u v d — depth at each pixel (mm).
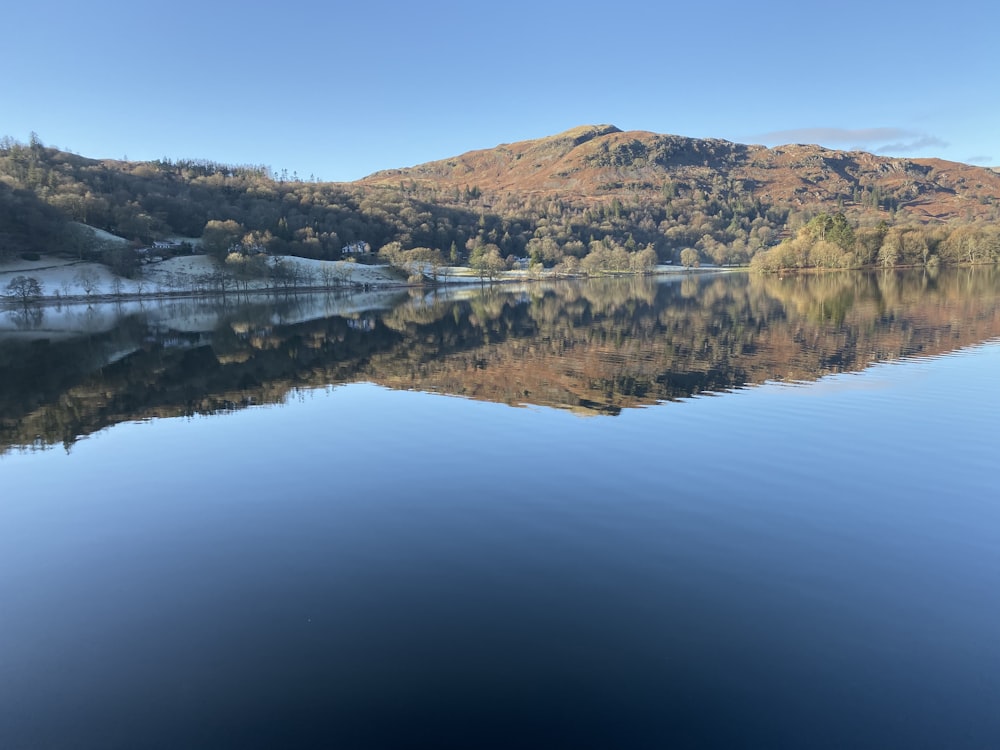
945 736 8789
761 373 34469
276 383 37875
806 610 11742
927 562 13500
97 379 40375
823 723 9047
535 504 17000
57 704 9773
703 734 8898
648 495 17406
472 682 10023
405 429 25312
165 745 8922
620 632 11188
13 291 113250
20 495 19281
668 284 144250
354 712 9453
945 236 151750
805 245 157500
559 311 81938
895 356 37656
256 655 10875
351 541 15203
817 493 17344
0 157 194250
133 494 19141
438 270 193250
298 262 174875
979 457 20031
